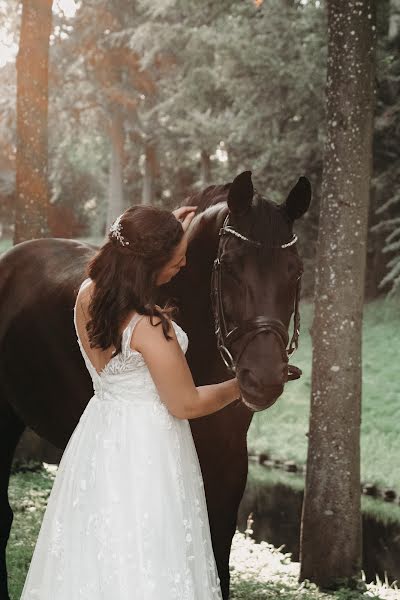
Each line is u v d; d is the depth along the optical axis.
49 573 2.41
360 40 5.64
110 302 2.36
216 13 20.23
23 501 6.70
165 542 2.35
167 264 2.42
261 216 2.81
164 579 2.32
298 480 11.60
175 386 2.37
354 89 5.67
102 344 2.38
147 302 2.36
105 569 2.32
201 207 3.45
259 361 2.62
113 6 24.03
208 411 2.52
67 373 3.87
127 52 24.53
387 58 17.67
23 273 4.25
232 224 2.86
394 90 18.69
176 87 23.17
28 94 7.30
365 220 5.83
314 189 19.92
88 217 34.31
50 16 7.33
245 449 3.45
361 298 5.89
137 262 2.37
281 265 2.75
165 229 2.38
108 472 2.38
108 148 30.70
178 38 21.11
